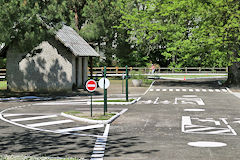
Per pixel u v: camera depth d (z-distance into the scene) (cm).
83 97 3030
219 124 1588
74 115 1831
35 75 3572
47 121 1705
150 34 4475
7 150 1089
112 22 5759
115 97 2967
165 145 1148
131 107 2277
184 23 4253
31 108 2273
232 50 3850
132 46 6469
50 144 1173
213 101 2653
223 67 7200
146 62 6612
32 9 2919
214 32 3706
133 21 4856
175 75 6394
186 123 1619
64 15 3241
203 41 3825
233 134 1342
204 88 3881
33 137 1296
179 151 1062
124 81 5034
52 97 3036
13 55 3609
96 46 5841
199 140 1229
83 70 3956
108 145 1152
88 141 1218
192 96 3052
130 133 1369
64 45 3450
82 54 3516
